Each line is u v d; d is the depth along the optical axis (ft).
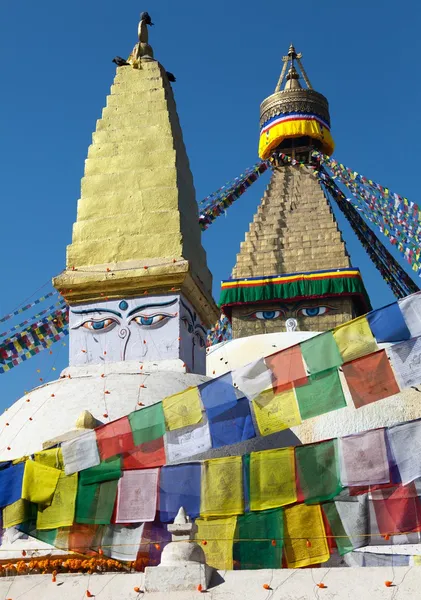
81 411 50.65
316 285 145.28
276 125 158.81
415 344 38.42
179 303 57.52
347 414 51.60
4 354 69.56
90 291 58.49
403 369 38.40
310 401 39.52
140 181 61.00
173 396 41.52
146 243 59.06
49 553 43.62
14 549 44.42
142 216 59.82
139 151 62.13
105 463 41.98
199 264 61.46
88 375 55.47
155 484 41.06
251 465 40.14
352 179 112.98
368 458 38.47
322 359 39.19
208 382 40.98
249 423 40.06
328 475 38.96
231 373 40.68
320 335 39.42
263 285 146.72
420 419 38.47
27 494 42.32
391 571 35.60
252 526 39.73
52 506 42.16
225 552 39.58
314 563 38.81
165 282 57.67
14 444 50.39
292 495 39.24
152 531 41.22
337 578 35.76
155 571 36.94
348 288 144.36
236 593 35.99
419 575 35.19
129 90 65.16
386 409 51.83
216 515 40.09
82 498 41.91
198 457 46.75
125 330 57.52
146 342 57.06
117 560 41.68
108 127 63.72
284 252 152.15
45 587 38.68
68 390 52.70
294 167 162.20
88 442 42.34
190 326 59.26
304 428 51.11
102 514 41.47
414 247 97.60
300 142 161.89
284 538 39.29
